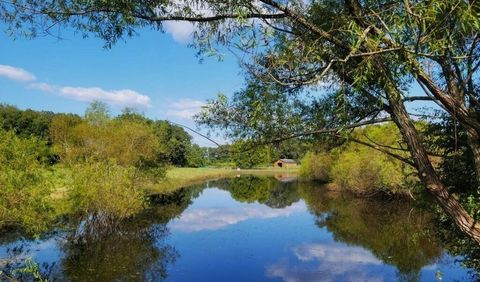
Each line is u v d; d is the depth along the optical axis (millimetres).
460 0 3227
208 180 61594
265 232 21594
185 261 16078
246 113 5031
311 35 4266
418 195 7516
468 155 6793
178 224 23906
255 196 39469
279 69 4469
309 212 28266
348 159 35844
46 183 13922
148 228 22438
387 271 14281
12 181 12906
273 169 103312
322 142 5727
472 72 4691
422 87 4309
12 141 13602
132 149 31203
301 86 4914
